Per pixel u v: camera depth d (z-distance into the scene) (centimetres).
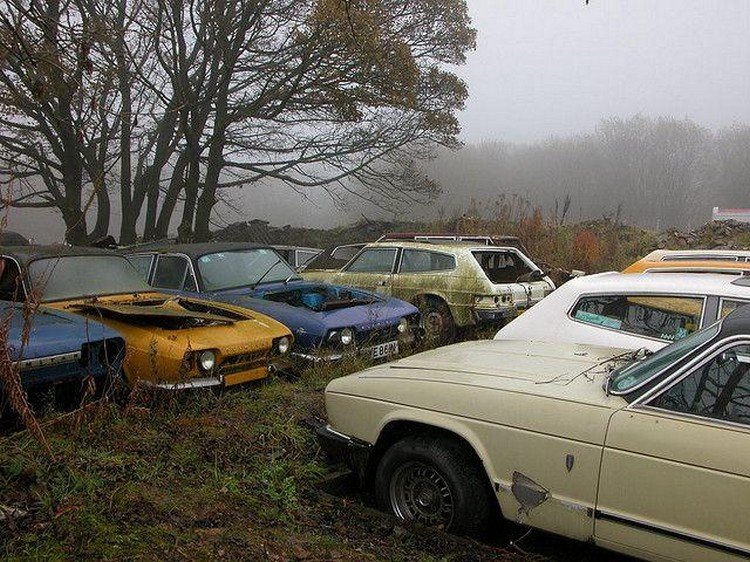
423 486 371
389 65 1864
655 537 290
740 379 290
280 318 696
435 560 321
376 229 2598
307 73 1973
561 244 1706
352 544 339
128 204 2284
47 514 310
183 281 784
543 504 321
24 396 393
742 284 514
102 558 278
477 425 342
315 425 507
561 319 573
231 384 568
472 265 908
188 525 326
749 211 2395
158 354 529
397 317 747
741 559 269
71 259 660
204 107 1981
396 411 373
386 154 2494
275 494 388
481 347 460
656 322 531
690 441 285
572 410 319
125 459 401
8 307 514
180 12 1756
